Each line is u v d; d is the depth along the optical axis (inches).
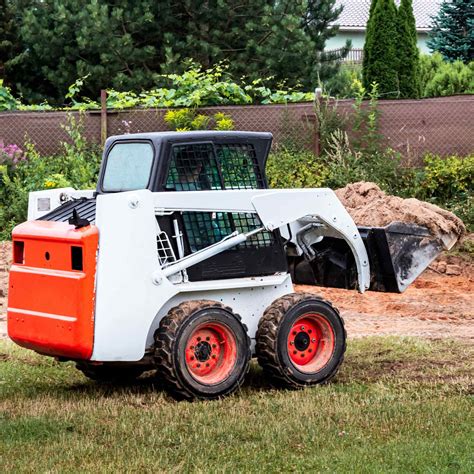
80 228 483.8
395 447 413.1
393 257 563.5
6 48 1469.0
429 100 1087.0
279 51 1358.3
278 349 523.2
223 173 532.1
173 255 508.7
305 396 508.7
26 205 1029.8
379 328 725.3
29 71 1493.6
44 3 1461.6
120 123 1087.6
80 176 1035.9
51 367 588.1
